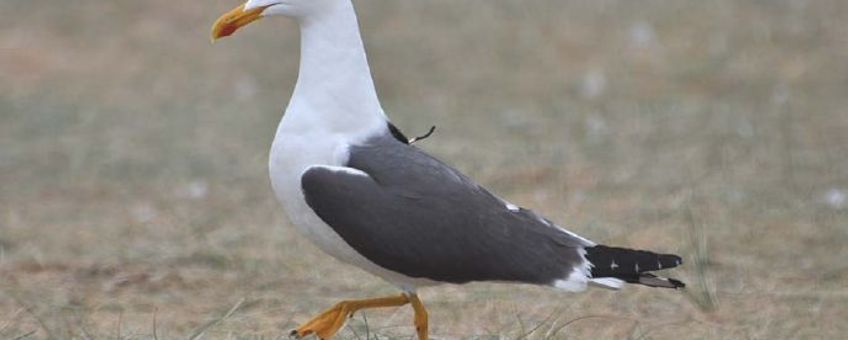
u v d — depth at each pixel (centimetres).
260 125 1775
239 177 1545
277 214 1405
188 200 1458
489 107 1823
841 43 2042
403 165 824
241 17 841
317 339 995
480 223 819
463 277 826
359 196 807
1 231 1338
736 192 1425
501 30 2138
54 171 1572
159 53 2095
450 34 2122
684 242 1257
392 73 1977
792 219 1334
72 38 2145
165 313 1091
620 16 2172
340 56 831
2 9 2244
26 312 1088
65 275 1202
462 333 1020
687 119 1731
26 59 2055
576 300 1111
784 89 1867
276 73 2020
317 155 825
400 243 810
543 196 1435
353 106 833
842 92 1850
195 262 1241
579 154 1596
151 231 1344
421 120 1755
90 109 1839
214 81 1983
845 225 1309
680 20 2148
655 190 1448
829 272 1180
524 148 1619
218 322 1047
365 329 1019
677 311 1085
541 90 1897
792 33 2083
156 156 1630
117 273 1207
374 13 2211
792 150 1583
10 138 1705
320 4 829
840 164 1517
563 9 2211
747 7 2194
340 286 1165
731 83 1902
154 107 1856
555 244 830
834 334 1026
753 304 1100
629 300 1111
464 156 1583
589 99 1848
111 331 1033
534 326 1034
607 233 1288
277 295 1141
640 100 1838
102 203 1452
